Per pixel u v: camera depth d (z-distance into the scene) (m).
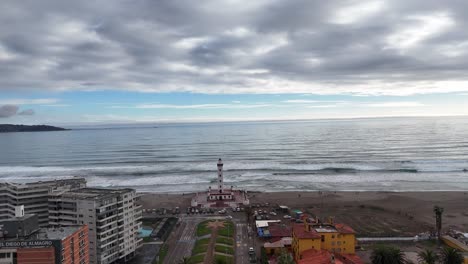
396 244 121.62
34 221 86.75
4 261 76.88
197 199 197.12
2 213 133.88
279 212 170.88
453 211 168.12
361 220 154.50
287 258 91.50
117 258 109.81
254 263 107.31
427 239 125.81
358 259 100.88
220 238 127.88
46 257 76.94
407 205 180.50
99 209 104.25
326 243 106.56
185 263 95.56
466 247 111.81
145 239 130.62
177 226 148.88
